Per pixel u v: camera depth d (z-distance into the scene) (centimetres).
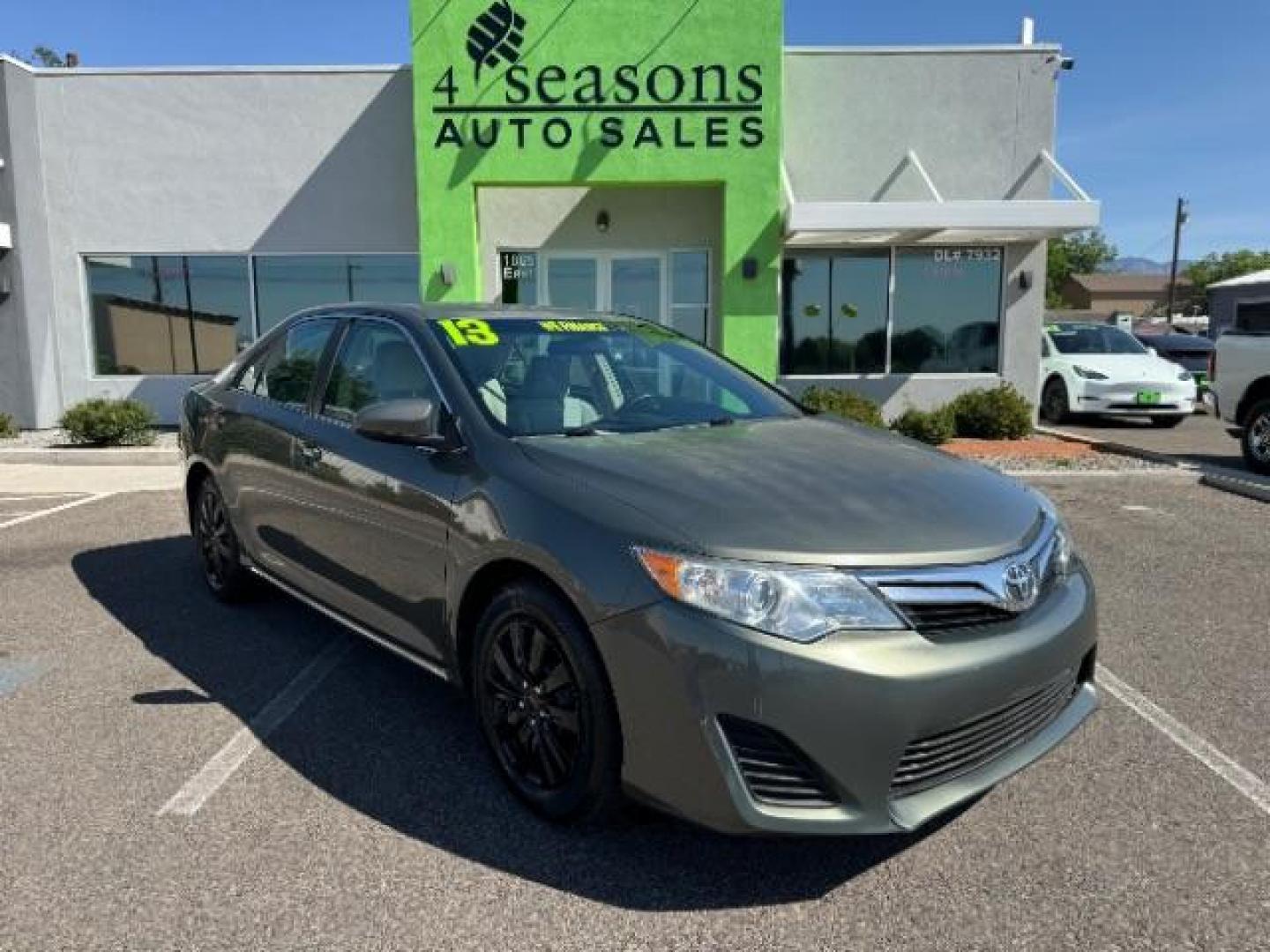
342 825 301
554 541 283
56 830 295
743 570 254
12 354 1282
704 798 252
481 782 330
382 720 379
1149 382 1473
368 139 1314
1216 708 397
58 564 614
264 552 466
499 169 1176
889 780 251
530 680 302
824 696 245
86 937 246
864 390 1340
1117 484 937
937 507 292
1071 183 1228
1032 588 284
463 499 322
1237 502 840
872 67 1302
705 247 1334
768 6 1162
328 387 429
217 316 1347
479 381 365
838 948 246
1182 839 296
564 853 287
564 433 350
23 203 1266
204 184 1316
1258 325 1039
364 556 378
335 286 1345
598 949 244
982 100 1305
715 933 251
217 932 248
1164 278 9275
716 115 1177
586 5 1156
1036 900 266
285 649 459
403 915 257
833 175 1317
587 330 431
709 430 368
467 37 1156
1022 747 286
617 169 1182
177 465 1035
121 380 1343
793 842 295
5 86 1240
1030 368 1349
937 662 254
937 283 1339
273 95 1305
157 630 485
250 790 322
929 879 276
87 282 1336
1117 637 483
